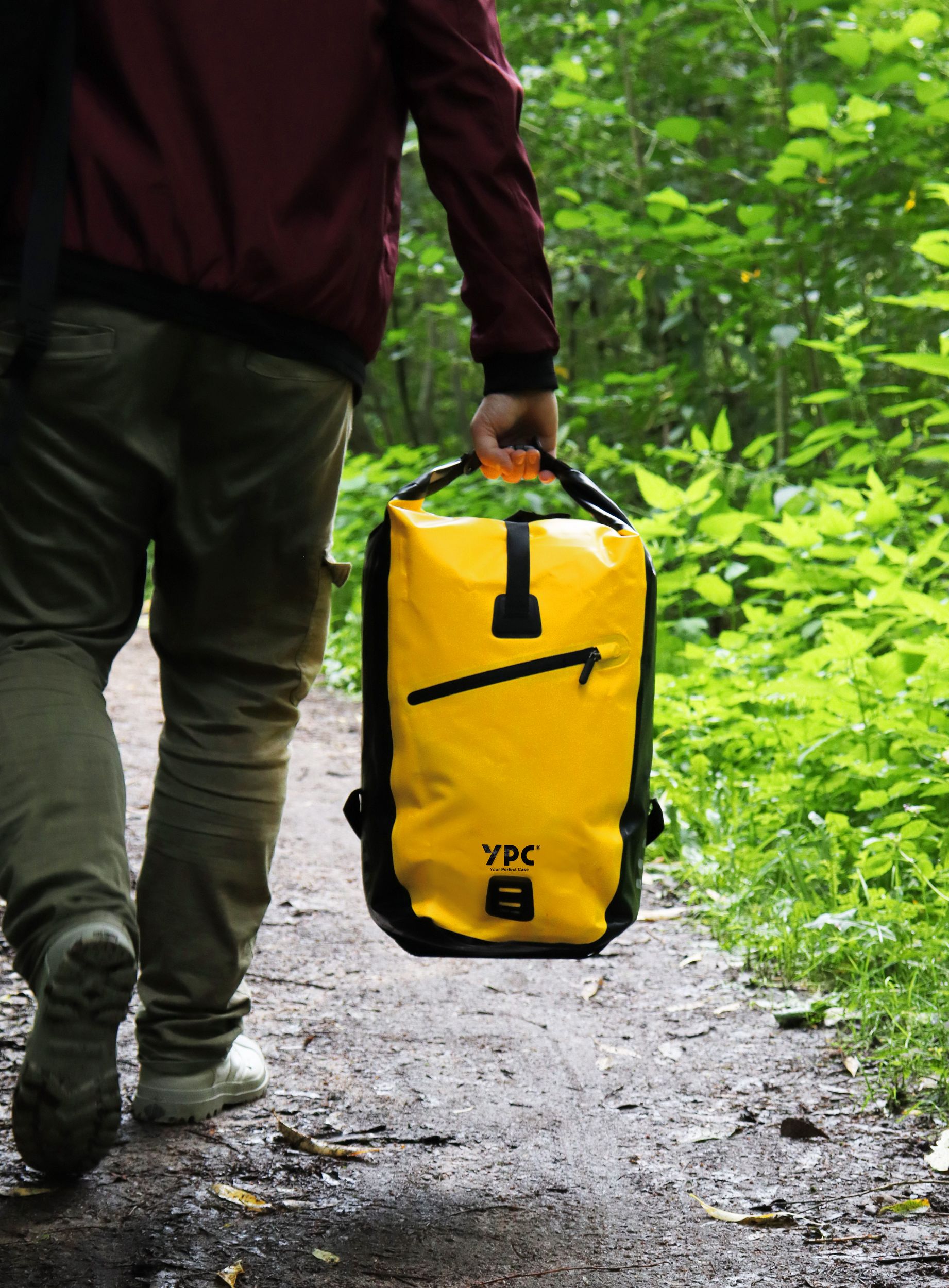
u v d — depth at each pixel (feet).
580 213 20.63
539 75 23.43
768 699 12.48
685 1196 5.75
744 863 10.75
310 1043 7.72
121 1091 6.72
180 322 5.31
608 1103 6.88
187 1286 4.81
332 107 5.42
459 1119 6.61
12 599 5.42
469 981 8.98
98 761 5.18
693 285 21.97
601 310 30.19
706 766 12.74
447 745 5.51
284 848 12.41
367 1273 4.99
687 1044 7.79
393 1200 5.66
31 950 4.90
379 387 41.52
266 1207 5.54
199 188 5.25
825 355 23.02
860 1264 5.11
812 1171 6.01
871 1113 6.71
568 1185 5.86
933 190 16.87
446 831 5.52
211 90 5.22
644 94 26.58
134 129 5.22
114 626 5.64
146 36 5.20
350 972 9.11
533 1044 7.77
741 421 27.07
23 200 5.16
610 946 9.78
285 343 5.51
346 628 25.54
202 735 6.21
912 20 18.10
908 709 11.25
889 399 21.85
